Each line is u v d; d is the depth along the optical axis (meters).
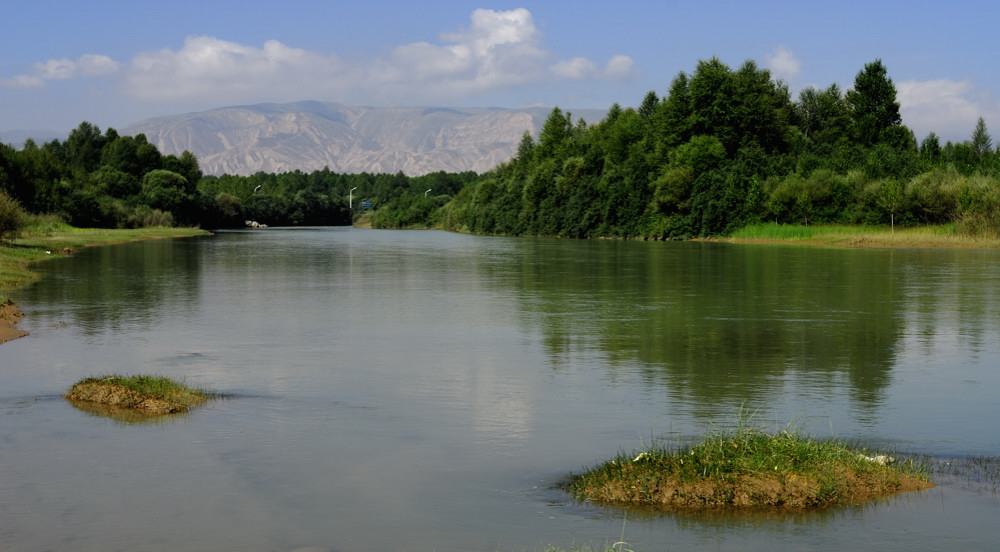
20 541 8.47
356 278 40.72
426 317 25.72
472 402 14.43
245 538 8.57
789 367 17.47
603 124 135.38
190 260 54.44
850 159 97.44
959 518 9.02
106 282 37.25
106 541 8.49
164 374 16.80
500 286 36.09
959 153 97.50
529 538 8.55
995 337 21.25
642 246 79.94
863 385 15.70
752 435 11.26
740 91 108.62
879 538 8.50
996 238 68.44
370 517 9.15
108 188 134.75
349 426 12.87
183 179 145.00
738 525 8.88
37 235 75.44
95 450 11.55
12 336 21.52
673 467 10.13
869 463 10.44
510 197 132.75
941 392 15.12
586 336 21.75
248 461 11.09
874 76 116.75
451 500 9.68
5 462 11.02
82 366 17.58
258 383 16.02
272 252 66.88
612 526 8.88
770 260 52.97
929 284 35.38
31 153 113.38
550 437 12.23
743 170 96.75
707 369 17.30
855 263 49.19
